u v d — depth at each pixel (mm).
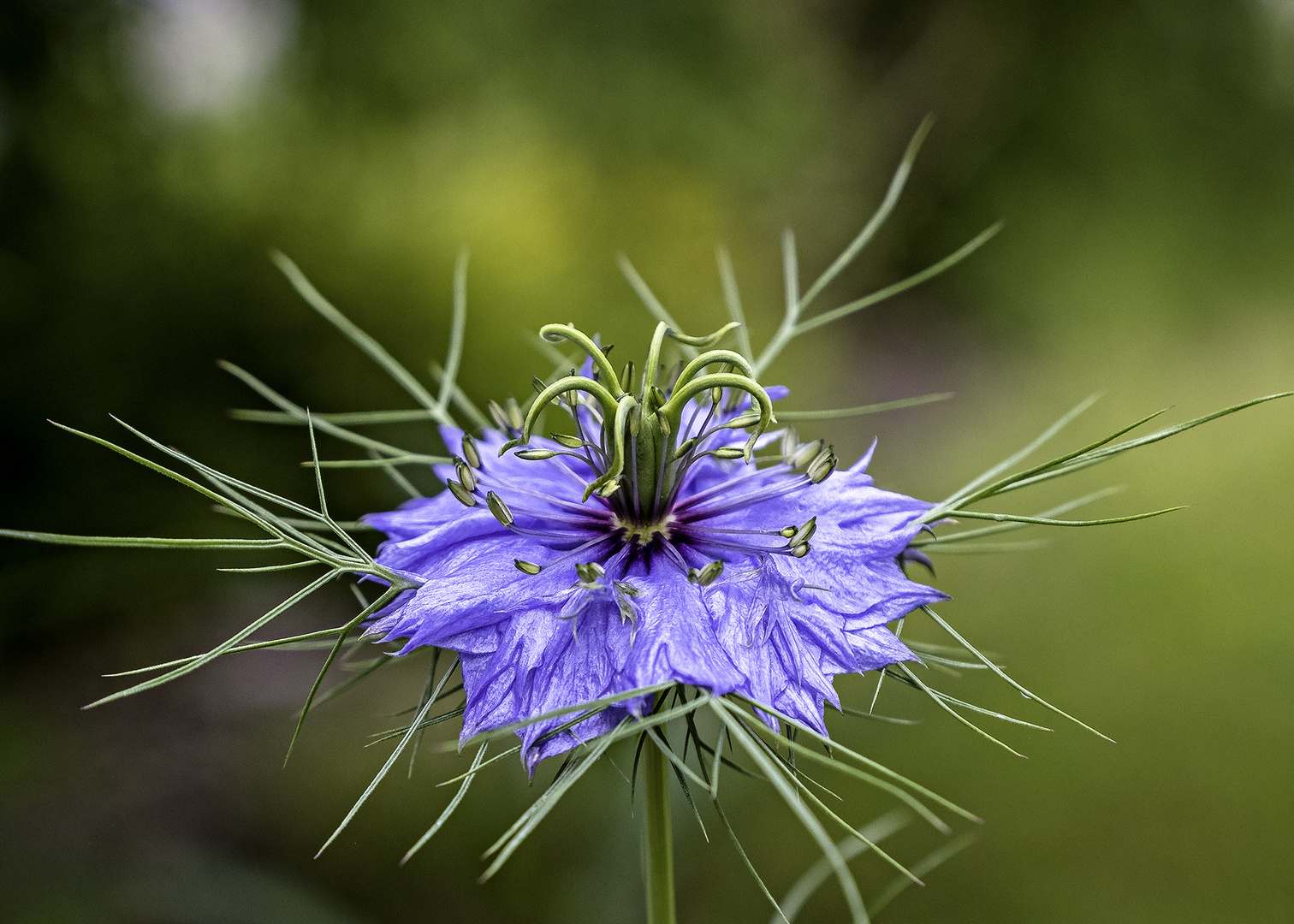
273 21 481
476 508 174
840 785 307
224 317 433
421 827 323
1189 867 282
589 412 183
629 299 521
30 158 424
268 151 461
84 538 155
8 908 296
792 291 202
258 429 438
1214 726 311
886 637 165
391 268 449
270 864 316
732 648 163
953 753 317
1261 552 366
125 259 426
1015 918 279
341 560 165
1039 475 169
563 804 312
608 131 556
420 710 164
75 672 400
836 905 288
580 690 162
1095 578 380
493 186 497
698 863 294
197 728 380
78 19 439
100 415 422
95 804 340
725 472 184
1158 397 532
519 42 534
